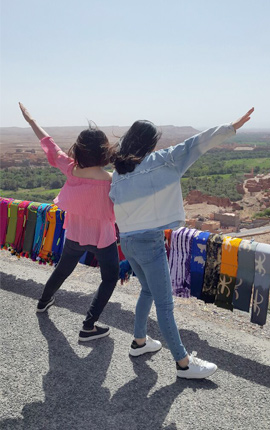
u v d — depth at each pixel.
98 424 1.91
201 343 2.63
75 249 2.63
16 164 175.38
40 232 3.68
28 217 3.71
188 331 2.78
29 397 2.09
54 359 2.43
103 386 2.18
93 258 3.50
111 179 2.36
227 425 1.91
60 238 3.58
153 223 2.02
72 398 2.09
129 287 3.71
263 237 69.31
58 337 2.67
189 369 2.21
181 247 2.97
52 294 2.96
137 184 2.01
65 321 2.88
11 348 2.53
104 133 2.29
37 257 3.70
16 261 4.47
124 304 3.18
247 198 110.25
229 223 80.81
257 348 2.58
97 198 2.34
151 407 2.02
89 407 2.02
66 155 2.50
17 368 2.33
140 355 2.48
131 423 1.91
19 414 1.96
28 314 2.98
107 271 2.56
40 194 100.25
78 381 2.22
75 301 3.22
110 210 2.40
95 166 2.33
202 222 77.88
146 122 2.05
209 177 154.88
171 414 1.97
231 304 2.81
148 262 2.09
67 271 2.79
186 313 3.09
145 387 2.18
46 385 2.19
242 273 2.73
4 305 3.12
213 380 2.25
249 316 3.14
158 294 2.14
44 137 2.58
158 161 1.99
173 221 2.02
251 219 85.44
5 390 2.14
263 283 2.63
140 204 2.01
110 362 2.40
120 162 2.04
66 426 1.89
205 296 2.92
